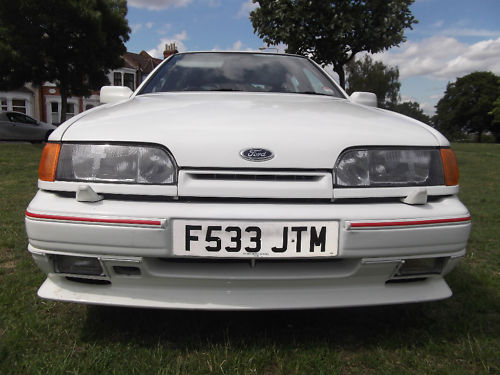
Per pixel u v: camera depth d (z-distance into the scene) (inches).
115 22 775.7
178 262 61.1
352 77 1766.7
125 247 57.1
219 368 60.2
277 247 57.7
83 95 765.3
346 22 290.8
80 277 61.4
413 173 62.5
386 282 64.6
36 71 702.5
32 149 462.6
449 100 2431.1
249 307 59.6
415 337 71.0
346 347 67.9
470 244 127.3
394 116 76.5
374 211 59.1
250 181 57.7
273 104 77.9
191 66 105.0
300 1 295.7
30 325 71.1
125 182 58.4
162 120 63.6
